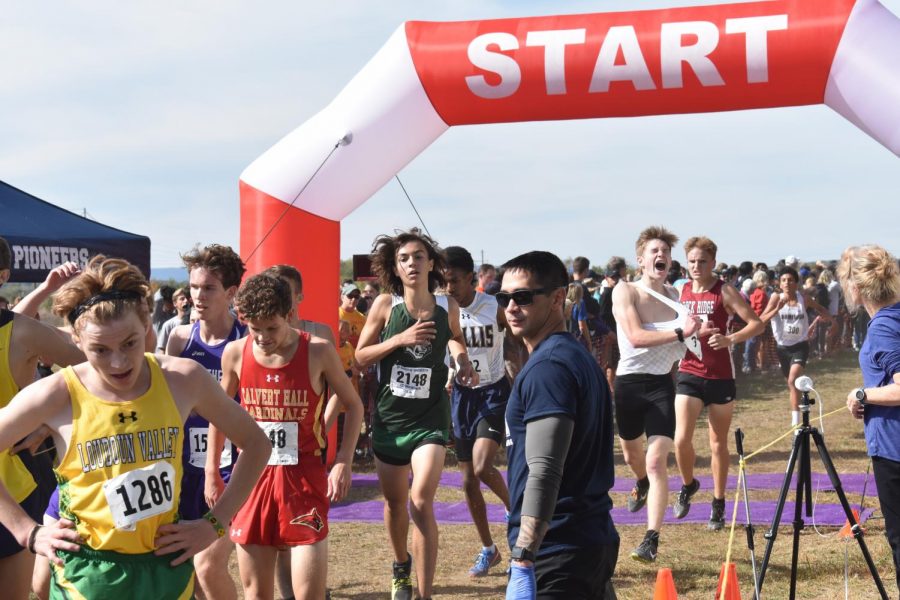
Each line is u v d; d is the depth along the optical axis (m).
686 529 6.73
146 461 2.67
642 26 7.29
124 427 2.64
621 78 7.31
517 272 3.01
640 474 6.57
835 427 11.37
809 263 21.05
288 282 4.37
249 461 2.89
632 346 5.98
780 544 6.17
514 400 2.92
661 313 6.08
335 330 8.75
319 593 4.00
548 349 2.90
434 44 7.77
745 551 6.01
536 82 7.49
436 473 4.96
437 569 5.89
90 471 2.63
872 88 6.84
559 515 2.88
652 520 5.69
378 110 8.04
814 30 6.91
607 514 2.96
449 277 5.77
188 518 4.27
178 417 2.73
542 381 2.82
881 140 7.01
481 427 5.75
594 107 7.54
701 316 6.68
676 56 7.15
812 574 5.43
